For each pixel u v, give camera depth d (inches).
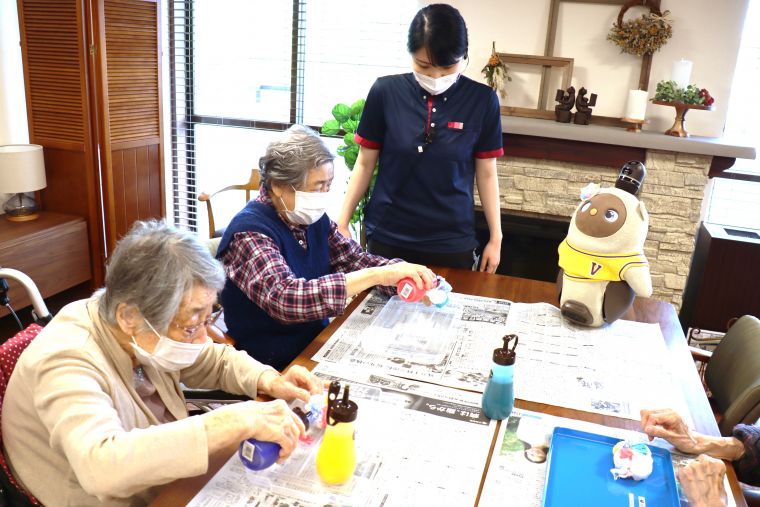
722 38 120.0
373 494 39.1
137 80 130.3
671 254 124.6
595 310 64.7
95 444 37.9
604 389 54.1
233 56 155.8
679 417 46.9
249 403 42.2
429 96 83.8
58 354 41.8
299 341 68.2
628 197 63.0
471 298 73.4
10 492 43.9
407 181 86.4
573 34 126.2
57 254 121.6
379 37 144.9
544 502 38.7
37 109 124.6
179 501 37.9
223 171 165.6
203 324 44.8
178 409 50.8
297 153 61.0
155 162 139.5
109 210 127.7
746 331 66.9
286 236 65.2
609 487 41.1
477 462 42.8
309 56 150.2
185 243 42.5
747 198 133.6
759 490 49.8
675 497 39.9
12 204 122.0
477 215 132.8
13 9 129.7
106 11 120.0
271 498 38.4
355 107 122.9
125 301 41.1
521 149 126.2
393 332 62.7
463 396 51.3
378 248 90.1
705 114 124.2
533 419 48.6
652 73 124.3
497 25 129.8
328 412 39.3
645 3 119.0
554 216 130.7
